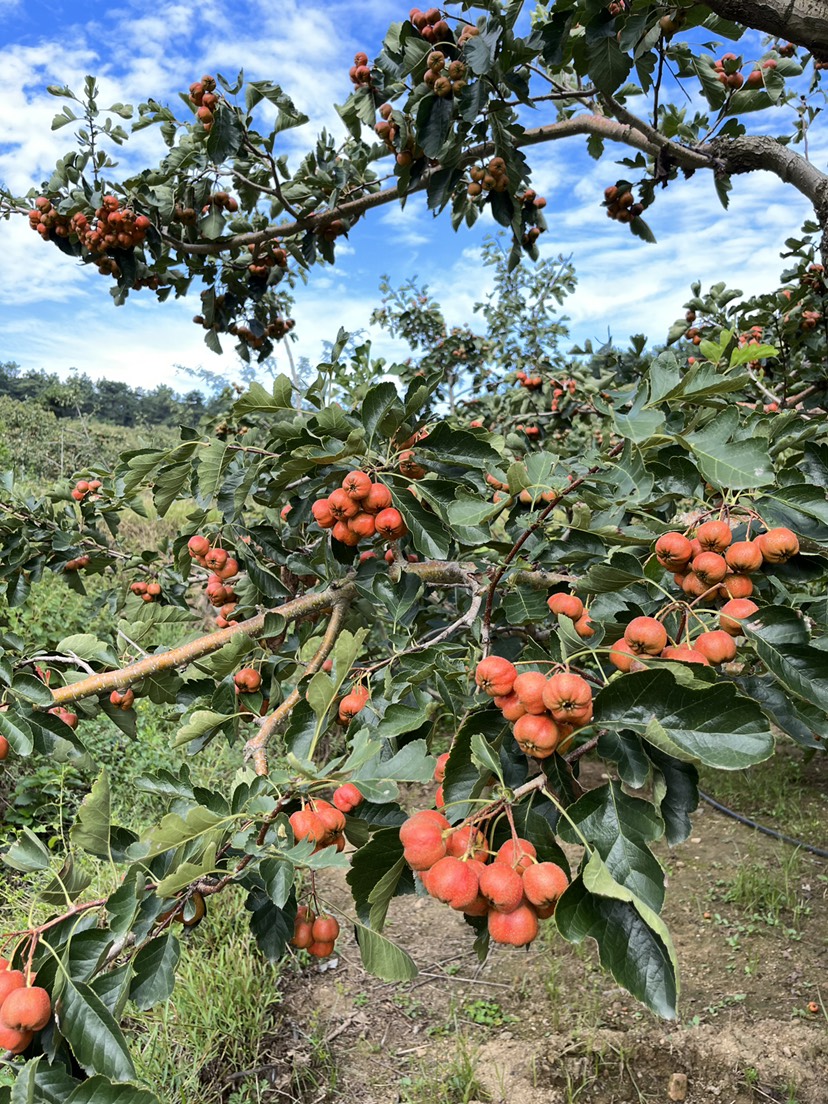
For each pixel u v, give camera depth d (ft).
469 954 15.39
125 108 14.23
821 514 5.50
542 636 7.54
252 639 7.93
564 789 4.26
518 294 29.19
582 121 14.16
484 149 12.29
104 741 20.15
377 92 13.04
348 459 7.83
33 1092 4.11
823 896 15.92
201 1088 11.66
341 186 14.65
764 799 20.51
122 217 14.12
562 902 3.49
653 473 6.63
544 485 6.95
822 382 14.93
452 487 7.44
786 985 13.34
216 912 14.82
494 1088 11.67
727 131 13.07
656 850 18.49
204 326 18.66
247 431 10.22
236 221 17.57
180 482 9.10
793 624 4.78
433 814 4.04
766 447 5.44
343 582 8.90
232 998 12.89
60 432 63.10
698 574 5.26
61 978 4.30
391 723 5.66
